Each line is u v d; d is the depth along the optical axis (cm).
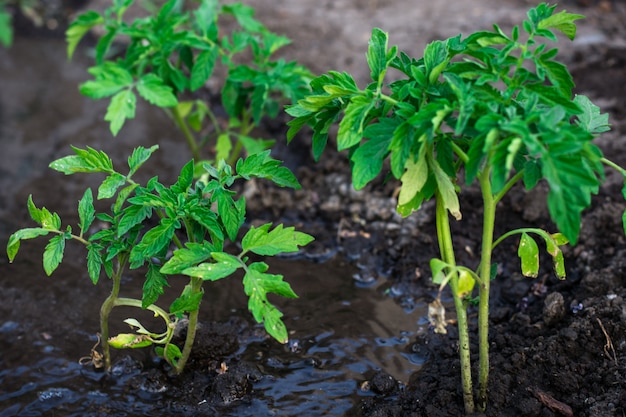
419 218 473
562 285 418
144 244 311
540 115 268
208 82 608
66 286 448
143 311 428
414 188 290
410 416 345
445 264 289
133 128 586
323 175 518
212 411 363
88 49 679
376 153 286
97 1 736
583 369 353
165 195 318
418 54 605
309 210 500
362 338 409
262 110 475
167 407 366
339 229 481
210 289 445
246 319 422
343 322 421
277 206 500
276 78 438
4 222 500
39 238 488
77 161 328
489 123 266
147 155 334
